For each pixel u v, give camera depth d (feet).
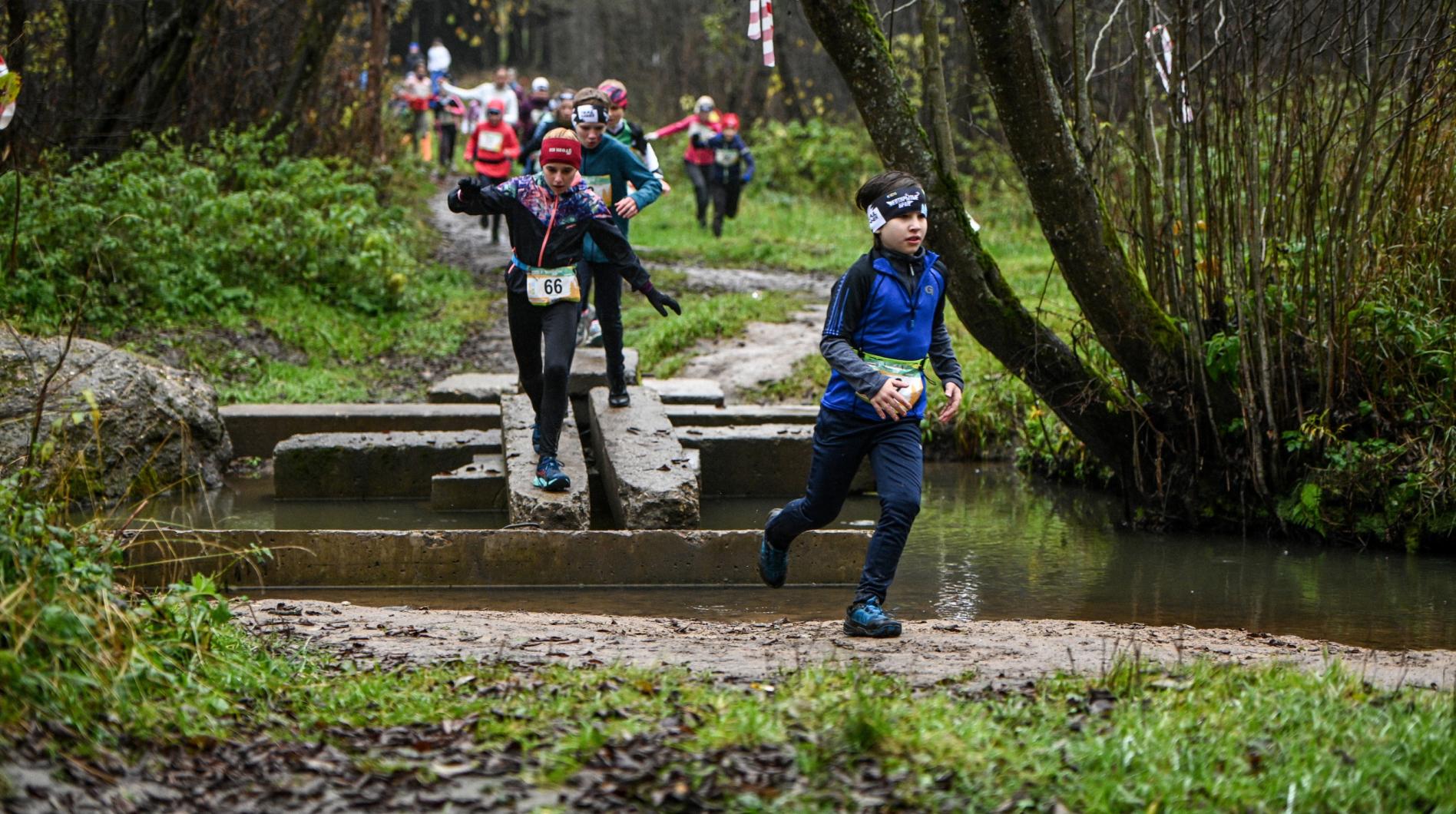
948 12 81.66
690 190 97.45
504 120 73.51
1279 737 12.76
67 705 12.82
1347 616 24.20
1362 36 30.17
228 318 48.39
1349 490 29.84
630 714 13.65
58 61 55.11
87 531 16.89
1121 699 14.26
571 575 26.07
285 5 68.44
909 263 18.78
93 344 34.88
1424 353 29.86
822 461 19.34
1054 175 28.53
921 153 29.27
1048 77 27.84
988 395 41.19
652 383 42.47
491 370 49.03
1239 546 30.22
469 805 11.40
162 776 12.05
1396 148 28.48
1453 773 11.80
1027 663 17.28
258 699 14.51
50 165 49.16
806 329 51.16
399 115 103.14
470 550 25.90
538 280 26.84
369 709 14.24
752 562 26.27
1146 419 31.12
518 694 14.64
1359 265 30.40
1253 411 30.17
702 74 125.18
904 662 17.28
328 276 54.34
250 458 38.73
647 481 28.73
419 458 35.12
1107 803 11.30
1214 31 29.63
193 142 61.46
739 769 11.88
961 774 11.72
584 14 170.71
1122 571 27.73
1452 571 27.81
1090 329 33.86
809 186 95.20
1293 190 30.63
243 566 25.32
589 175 32.17
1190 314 30.12
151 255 47.24
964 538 30.89
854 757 12.12
